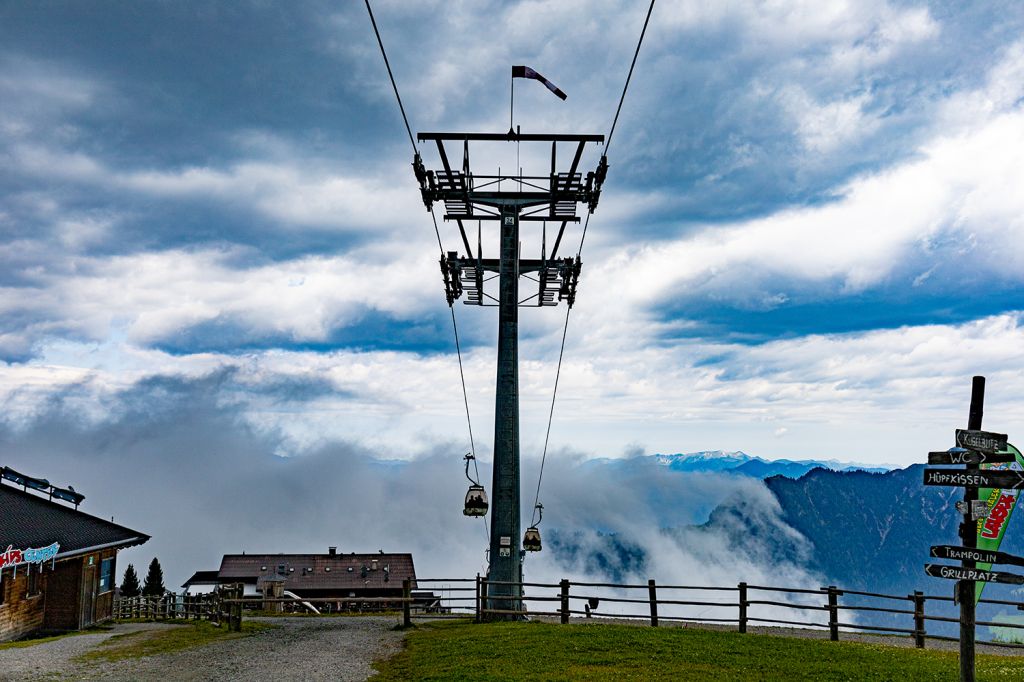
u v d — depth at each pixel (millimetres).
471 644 22688
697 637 23281
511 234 31078
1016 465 12570
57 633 31828
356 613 35719
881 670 18922
